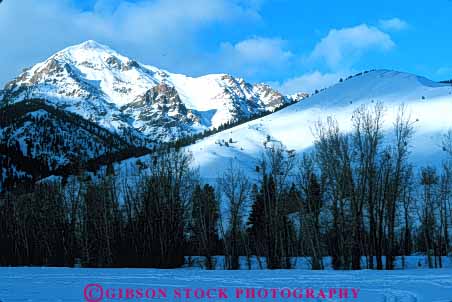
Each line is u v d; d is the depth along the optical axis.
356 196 41.41
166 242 51.91
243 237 57.03
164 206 52.88
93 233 56.31
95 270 30.22
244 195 64.94
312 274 25.02
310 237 45.12
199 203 56.09
